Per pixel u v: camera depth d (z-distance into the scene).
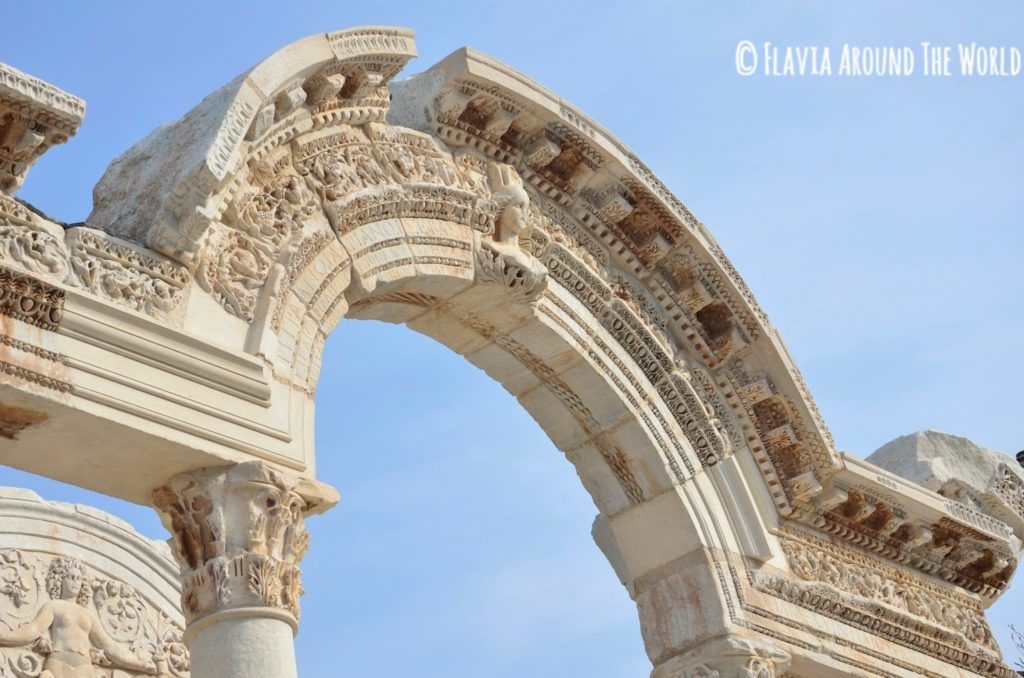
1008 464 24.81
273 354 15.77
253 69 15.89
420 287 18.62
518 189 19.39
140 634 23.20
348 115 17.81
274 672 14.16
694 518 20.50
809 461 21.75
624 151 20.34
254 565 14.50
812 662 20.95
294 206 16.86
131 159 16.12
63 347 14.00
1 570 21.75
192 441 14.59
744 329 21.38
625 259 20.95
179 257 15.26
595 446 20.89
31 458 14.33
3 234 14.05
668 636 20.38
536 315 19.56
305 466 15.50
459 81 19.02
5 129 13.91
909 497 22.69
